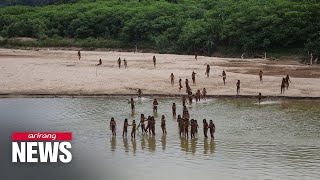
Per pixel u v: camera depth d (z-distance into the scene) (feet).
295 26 308.81
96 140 119.44
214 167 98.48
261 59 300.81
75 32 435.53
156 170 97.09
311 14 307.78
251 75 217.97
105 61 273.33
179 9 427.74
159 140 119.85
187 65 254.88
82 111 152.87
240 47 338.54
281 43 315.17
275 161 101.76
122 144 116.26
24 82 201.57
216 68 242.17
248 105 163.32
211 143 116.26
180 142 117.91
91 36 433.07
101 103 166.71
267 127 131.44
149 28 400.67
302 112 151.43
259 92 181.47
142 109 156.46
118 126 133.28
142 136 123.95
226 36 341.82
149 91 185.57
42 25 447.01
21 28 442.09
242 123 136.36
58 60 280.10
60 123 136.05
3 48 413.80
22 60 279.49
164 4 444.55
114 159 104.53
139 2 485.56
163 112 151.74
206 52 352.49
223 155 106.52
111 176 93.81
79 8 476.54
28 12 489.67
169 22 399.65
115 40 418.10
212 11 384.68
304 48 300.40
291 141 116.98
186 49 368.27
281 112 151.33
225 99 174.81
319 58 286.87
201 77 213.05
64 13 459.73
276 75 219.61
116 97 179.22
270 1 355.36
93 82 202.28
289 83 197.16
